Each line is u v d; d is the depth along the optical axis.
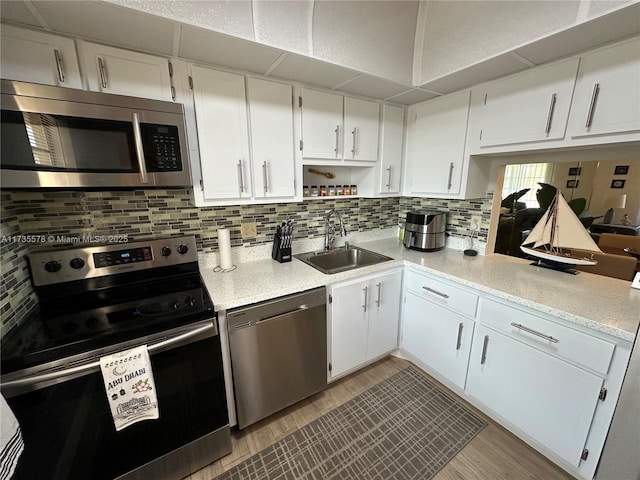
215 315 1.28
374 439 1.53
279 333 1.52
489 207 2.01
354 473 1.35
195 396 1.26
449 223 2.31
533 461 1.40
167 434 1.21
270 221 1.99
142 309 1.22
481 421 1.64
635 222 4.29
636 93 1.13
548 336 1.26
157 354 1.12
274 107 1.59
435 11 1.56
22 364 0.88
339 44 1.41
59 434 0.96
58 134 1.03
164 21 1.03
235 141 1.50
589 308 1.20
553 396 1.28
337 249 2.27
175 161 1.27
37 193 1.28
